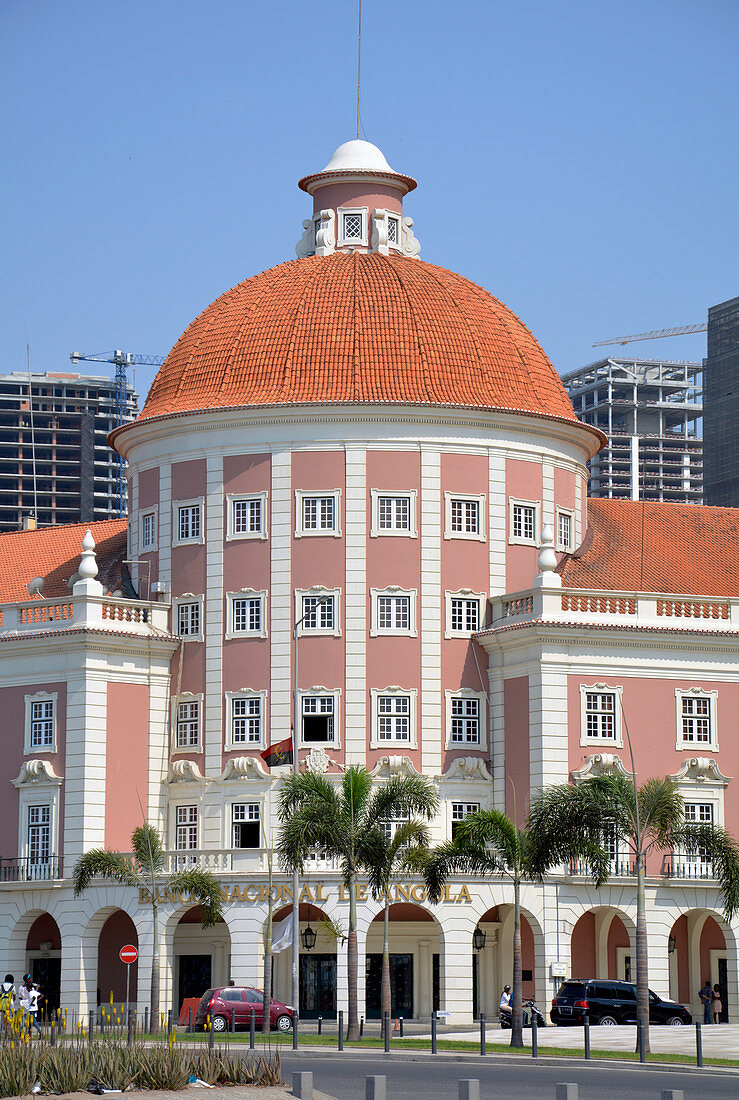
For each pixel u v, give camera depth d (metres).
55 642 78.69
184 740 80.56
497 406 81.69
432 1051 51.59
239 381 82.12
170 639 80.75
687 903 73.94
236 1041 56.91
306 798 63.59
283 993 74.62
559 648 75.75
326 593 79.31
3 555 92.12
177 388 84.00
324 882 72.12
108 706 78.56
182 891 72.94
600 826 59.09
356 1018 60.59
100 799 77.50
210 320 86.19
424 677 79.12
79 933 75.50
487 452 81.81
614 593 76.94
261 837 77.81
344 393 80.44
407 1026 70.56
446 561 80.31
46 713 79.06
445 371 82.00
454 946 71.62
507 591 81.31
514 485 82.38
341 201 90.75
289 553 80.00
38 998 73.06
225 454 81.62
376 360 81.69
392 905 75.00
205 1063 39.47
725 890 60.50
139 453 85.25
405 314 83.44
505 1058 50.06
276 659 79.50
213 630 80.75
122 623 79.69
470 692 79.25
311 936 72.00
